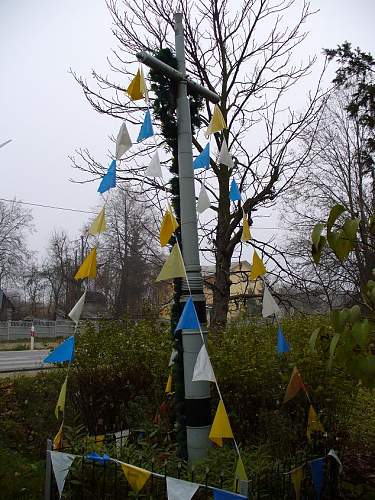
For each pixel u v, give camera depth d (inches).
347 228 95.3
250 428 190.5
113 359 246.5
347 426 211.9
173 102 185.6
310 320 258.5
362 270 386.0
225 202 345.4
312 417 160.9
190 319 133.5
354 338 91.7
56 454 132.9
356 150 742.5
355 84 658.2
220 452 145.5
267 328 246.5
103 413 240.7
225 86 363.9
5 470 197.6
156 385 229.6
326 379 190.7
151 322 282.7
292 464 137.2
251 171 354.6
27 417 263.4
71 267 1641.2
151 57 172.4
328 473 152.1
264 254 344.2
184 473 131.9
